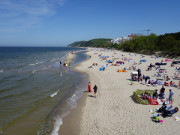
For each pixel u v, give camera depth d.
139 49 82.12
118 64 36.59
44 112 13.05
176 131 9.26
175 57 45.25
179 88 17.12
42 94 17.70
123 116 11.53
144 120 10.73
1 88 19.89
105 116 11.84
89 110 13.30
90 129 10.26
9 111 13.05
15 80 24.59
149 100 13.34
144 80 21.58
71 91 18.97
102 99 15.58
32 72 32.47
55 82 23.55
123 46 112.50
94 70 32.91
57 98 16.47
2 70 34.97
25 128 10.48
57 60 58.97
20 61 55.47
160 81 19.41
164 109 11.27
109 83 21.30
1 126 10.65
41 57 74.69
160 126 9.90
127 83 20.44
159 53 57.91
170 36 68.44
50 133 9.95
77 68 37.28
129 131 9.55
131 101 14.23
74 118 12.02
